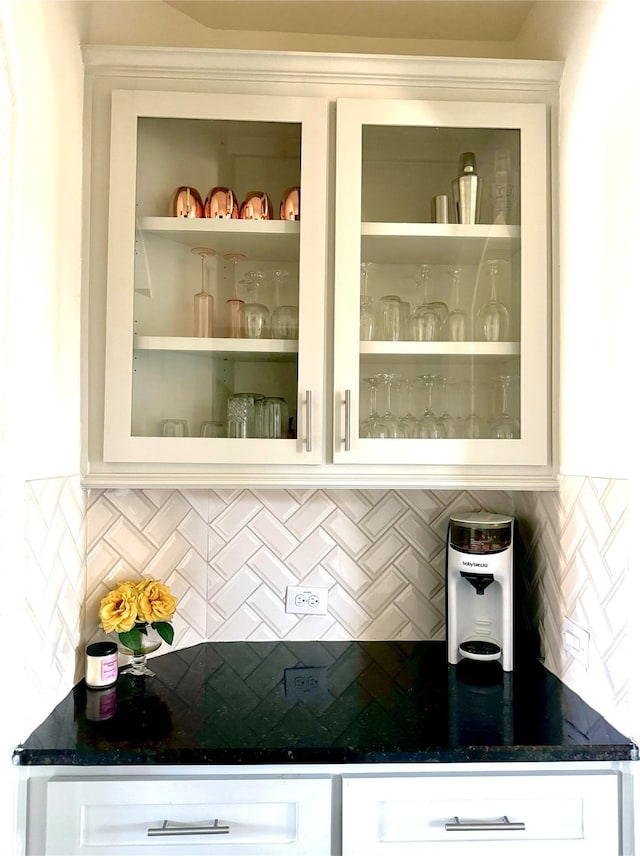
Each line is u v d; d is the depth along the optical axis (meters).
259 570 1.71
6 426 1.05
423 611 1.73
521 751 1.11
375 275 1.47
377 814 1.09
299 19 1.71
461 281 1.49
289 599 1.71
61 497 1.29
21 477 1.09
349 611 1.72
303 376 1.39
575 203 1.37
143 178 1.42
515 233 1.46
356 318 1.39
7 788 1.05
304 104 1.41
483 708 1.29
